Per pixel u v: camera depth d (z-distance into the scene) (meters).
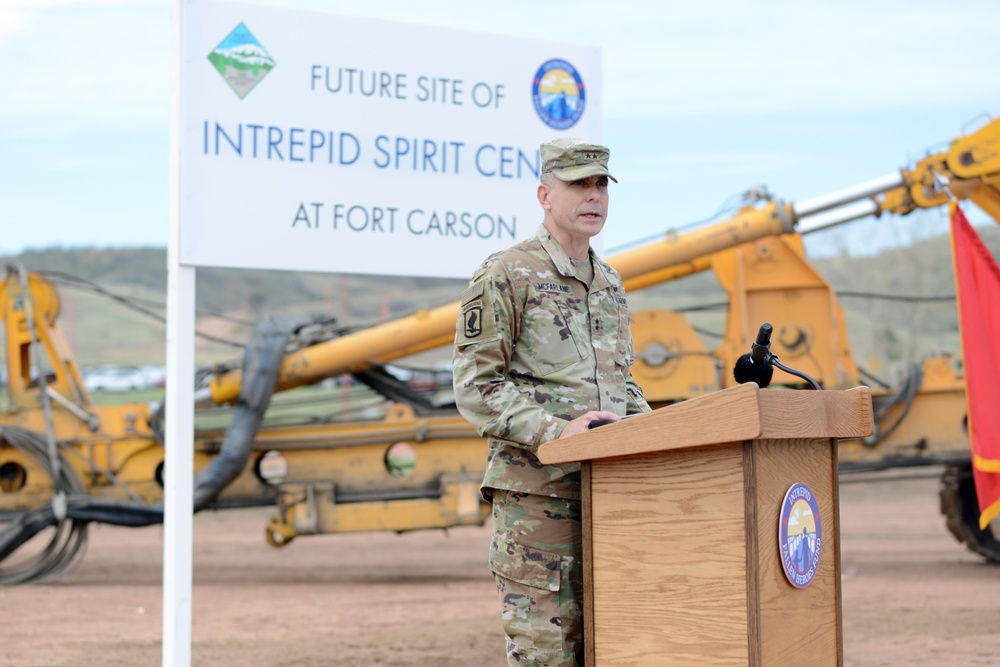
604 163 4.87
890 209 14.34
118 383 59.75
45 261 150.00
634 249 14.73
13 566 16.72
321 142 6.97
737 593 3.94
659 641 4.20
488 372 4.73
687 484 4.12
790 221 14.65
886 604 12.36
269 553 18.52
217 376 14.58
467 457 14.82
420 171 7.28
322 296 130.00
